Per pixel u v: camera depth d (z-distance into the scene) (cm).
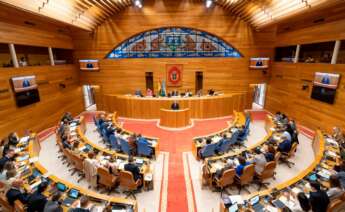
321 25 939
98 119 988
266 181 596
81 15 1065
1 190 452
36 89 970
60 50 1357
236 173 519
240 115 1056
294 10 905
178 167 672
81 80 1416
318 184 390
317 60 1084
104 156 598
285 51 1391
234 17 1327
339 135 720
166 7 1306
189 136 954
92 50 1359
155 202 510
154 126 1096
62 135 734
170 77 1423
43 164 709
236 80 1433
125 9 1304
